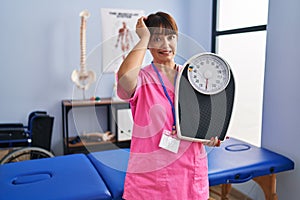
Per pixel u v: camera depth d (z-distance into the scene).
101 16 3.11
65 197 1.37
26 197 1.36
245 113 2.60
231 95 0.98
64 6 2.99
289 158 2.08
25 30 2.90
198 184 1.05
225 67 0.95
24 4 2.87
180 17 3.41
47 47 3.00
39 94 3.03
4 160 2.22
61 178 1.58
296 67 1.97
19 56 2.92
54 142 3.14
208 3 3.04
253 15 2.52
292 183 2.07
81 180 1.55
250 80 2.54
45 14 2.94
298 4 1.93
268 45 2.20
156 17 0.91
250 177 1.76
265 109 2.27
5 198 1.35
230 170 1.70
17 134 2.51
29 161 1.82
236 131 2.68
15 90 2.95
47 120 2.56
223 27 2.92
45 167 1.73
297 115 2.00
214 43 2.99
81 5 3.04
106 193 1.44
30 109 3.03
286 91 2.07
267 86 2.23
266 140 2.28
